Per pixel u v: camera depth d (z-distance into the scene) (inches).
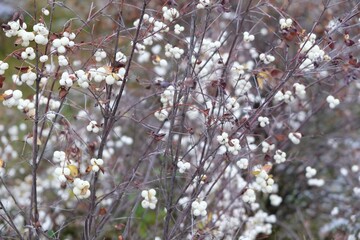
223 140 106.0
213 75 138.3
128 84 172.4
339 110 197.9
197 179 117.7
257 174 114.5
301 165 195.5
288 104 155.3
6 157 170.2
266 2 125.6
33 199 111.3
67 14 225.1
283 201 197.8
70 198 160.7
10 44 217.5
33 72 104.8
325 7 113.7
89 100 165.9
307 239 182.2
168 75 145.8
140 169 147.6
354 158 192.4
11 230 130.6
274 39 159.5
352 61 108.9
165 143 128.2
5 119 202.5
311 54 111.3
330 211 196.2
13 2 153.5
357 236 167.9
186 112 121.6
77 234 157.2
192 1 113.6
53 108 114.4
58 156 102.0
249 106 131.3
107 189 150.8
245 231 151.7
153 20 107.6
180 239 121.0
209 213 133.6
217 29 145.8
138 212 162.4
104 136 106.0
